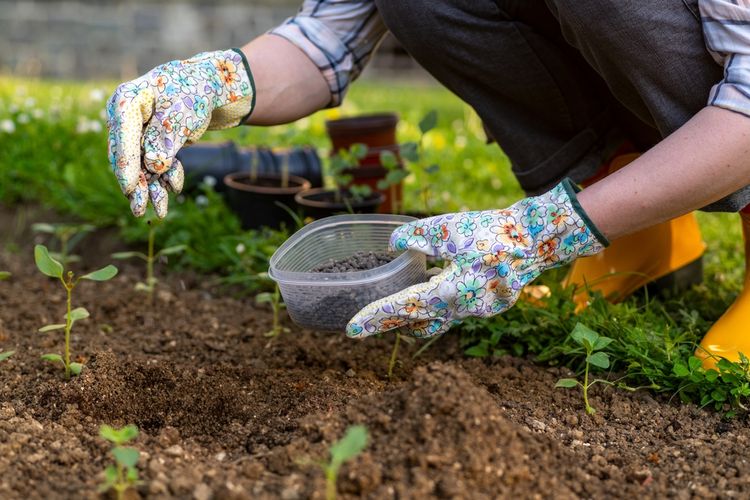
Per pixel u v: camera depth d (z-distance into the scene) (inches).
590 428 51.5
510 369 56.1
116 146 49.3
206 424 52.3
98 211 77.8
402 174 67.0
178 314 65.4
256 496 44.8
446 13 55.2
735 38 47.8
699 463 48.8
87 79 185.9
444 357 58.2
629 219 48.4
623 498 46.3
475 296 49.2
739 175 47.8
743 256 70.7
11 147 85.7
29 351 58.4
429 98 149.9
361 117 75.8
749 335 54.9
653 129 57.6
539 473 46.3
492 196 84.8
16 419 50.1
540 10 55.1
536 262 49.4
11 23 190.9
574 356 56.8
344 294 50.3
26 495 45.0
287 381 55.1
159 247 74.3
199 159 78.2
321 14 57.2
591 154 58.5
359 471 44.8
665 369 54.8
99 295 68.4
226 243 70.9
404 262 50.3
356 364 57.1
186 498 44.7
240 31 192.1
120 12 191.0
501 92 57.6
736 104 47.2
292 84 56.3
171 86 50.9
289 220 73.0
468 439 45.6
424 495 44.1
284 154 79.2
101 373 53.9
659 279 64.5
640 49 49.8
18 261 75.3
